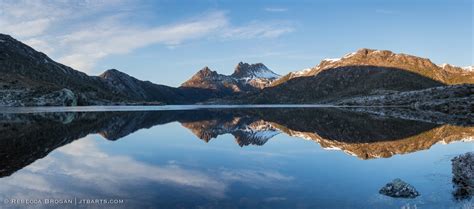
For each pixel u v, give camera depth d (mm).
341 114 127062
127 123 83625
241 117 118750
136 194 21125
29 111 136375
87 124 76812
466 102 138250
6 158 33094
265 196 20969
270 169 28766
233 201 20016
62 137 51469
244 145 44812
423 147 42375
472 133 57469
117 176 25891
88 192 21469
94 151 38844
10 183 23625
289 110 182250
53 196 20656
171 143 46531
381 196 21125
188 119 105750
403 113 127500
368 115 117312
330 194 21531
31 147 40531
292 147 42719
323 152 38531
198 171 27859
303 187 23016
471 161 28531
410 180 25031
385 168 29281
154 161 32625
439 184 23766
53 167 29156
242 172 27578
